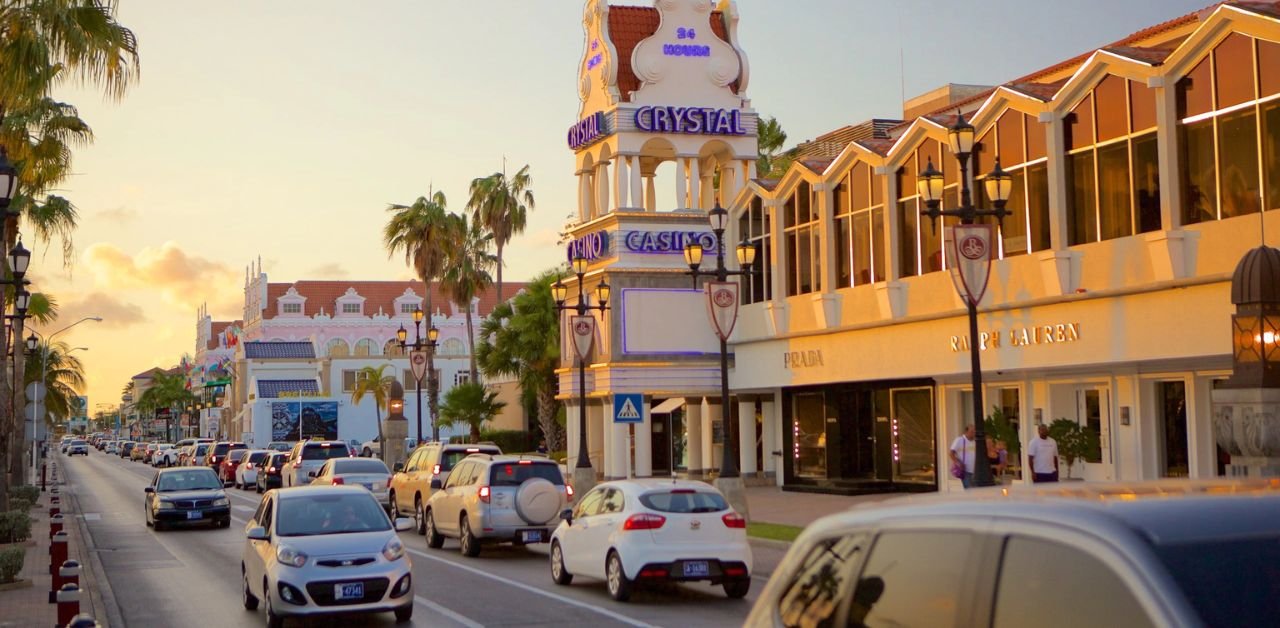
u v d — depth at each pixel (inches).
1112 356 975.0
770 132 2733.8
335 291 4771.2
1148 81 909.8
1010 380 1184.8
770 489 1594.5
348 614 603.2
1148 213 933.8
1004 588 138.9
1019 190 1076.5
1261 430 687.7
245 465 2182.6
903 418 1354.6
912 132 1195.3
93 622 327.3
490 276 2805.1
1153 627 119.6
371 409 4291.3
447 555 956.6
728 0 1747.0
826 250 1355.8
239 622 636.1
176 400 7460.6
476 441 2470.5
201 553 1033.5
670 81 1704.0
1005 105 1082.1
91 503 1843.0
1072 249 999.0
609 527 687.1
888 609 156.9
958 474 1027.3
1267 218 827.4
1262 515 131.3
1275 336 697.0
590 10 1759.4
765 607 186.1
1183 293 911.0
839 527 175.6
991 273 1094.4
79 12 874.1
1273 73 825.5
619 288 1640.0
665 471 1969.7
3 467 1173.7
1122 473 1048.2
